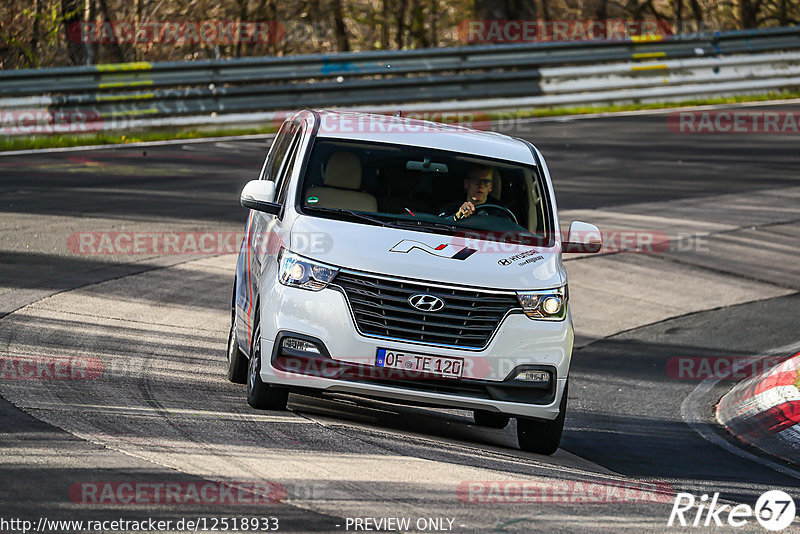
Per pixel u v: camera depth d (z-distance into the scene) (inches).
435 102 3272.6
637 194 2426.2
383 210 1006.4
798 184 2642.7
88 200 2032.5
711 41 3703.3
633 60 3580.2
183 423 864.9
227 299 1504.7
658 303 1785.2
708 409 1275.8
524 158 1107.9
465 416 1187.3
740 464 1033.5
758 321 1710.1
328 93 3129.9
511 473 845.8
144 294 1467.8
